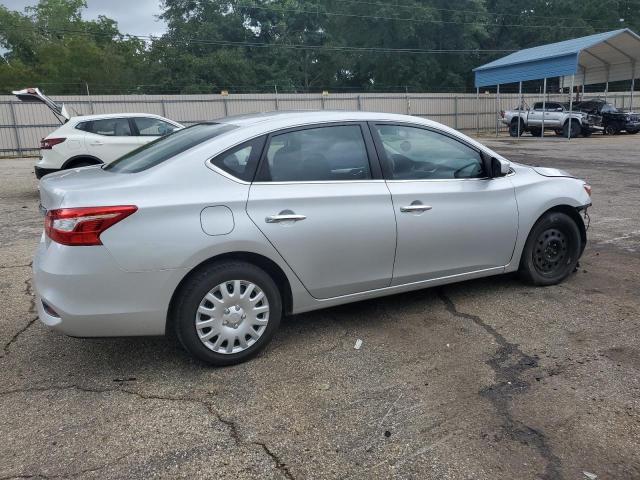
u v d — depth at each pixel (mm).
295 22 53438
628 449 2676
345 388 3271
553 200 4695
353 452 2684
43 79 47344
